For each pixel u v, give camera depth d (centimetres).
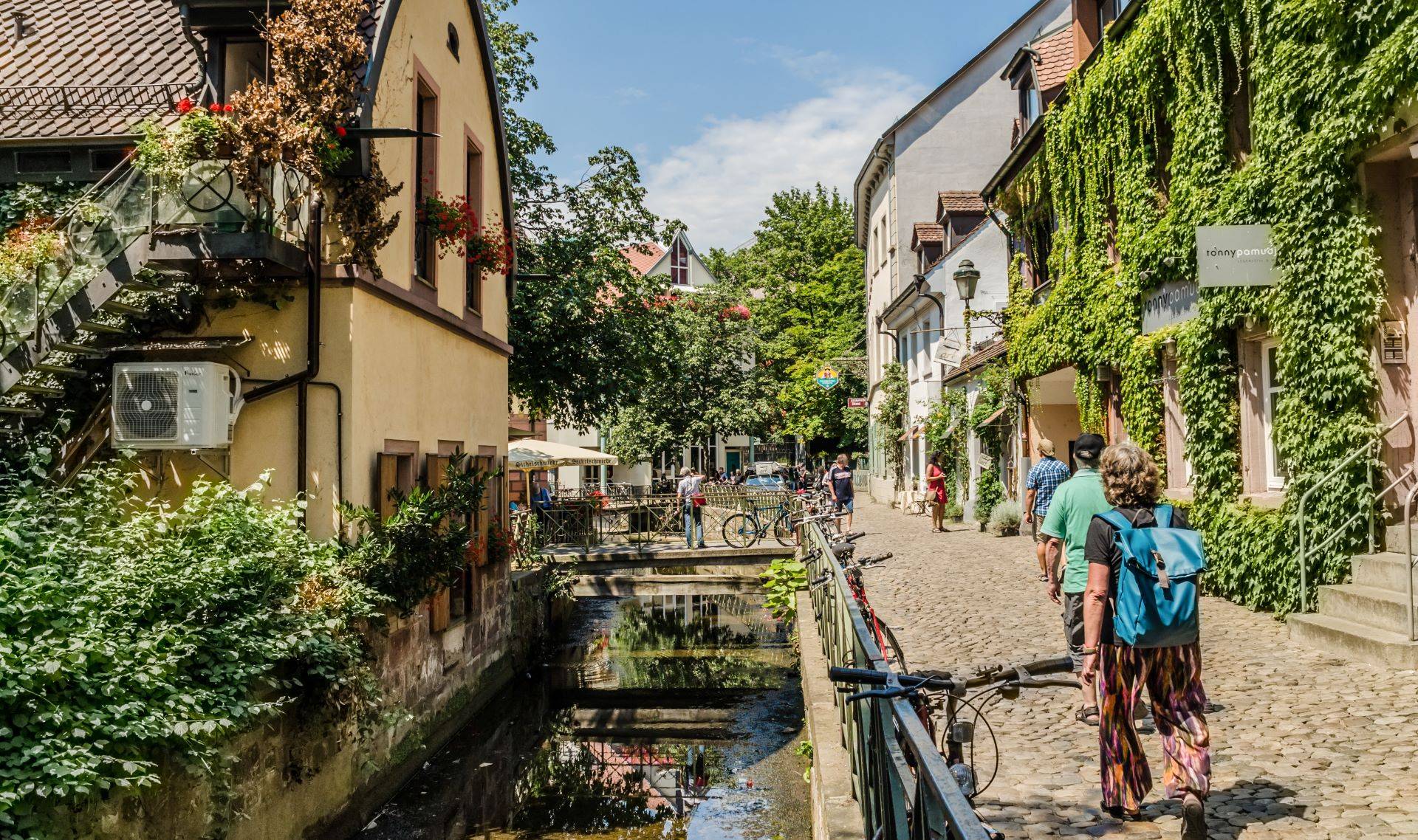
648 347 2202
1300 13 890
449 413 1182
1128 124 1296
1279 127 923
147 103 957
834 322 5444
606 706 1278
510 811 875
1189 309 1146
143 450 856
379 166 924
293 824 725
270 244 816
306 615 728
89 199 832
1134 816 451
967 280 2058
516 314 2002
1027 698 690
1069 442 1942
